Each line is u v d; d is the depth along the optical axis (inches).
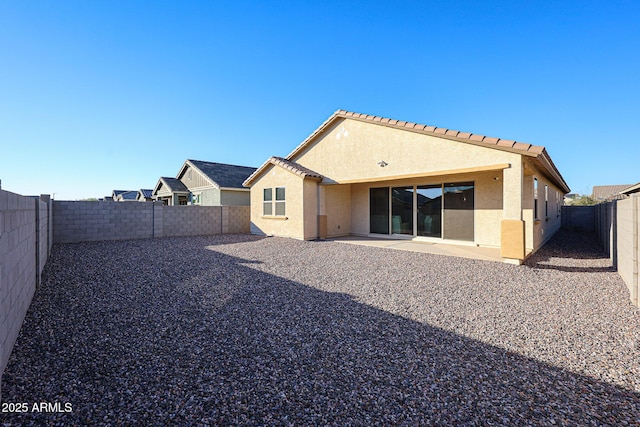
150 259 371.6
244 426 91.4
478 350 143.6
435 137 396.8
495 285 259.6
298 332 164.7
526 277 284.4
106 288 243.0
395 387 113.0
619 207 287.1
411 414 97.5
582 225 769.6
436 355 138.6
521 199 328.2
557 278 280.5
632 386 113.6
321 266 338.0
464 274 297.0
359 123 498.0
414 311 198.2
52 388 108.6
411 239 541.6
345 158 522.3
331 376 120.5
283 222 604.4
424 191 526.6
